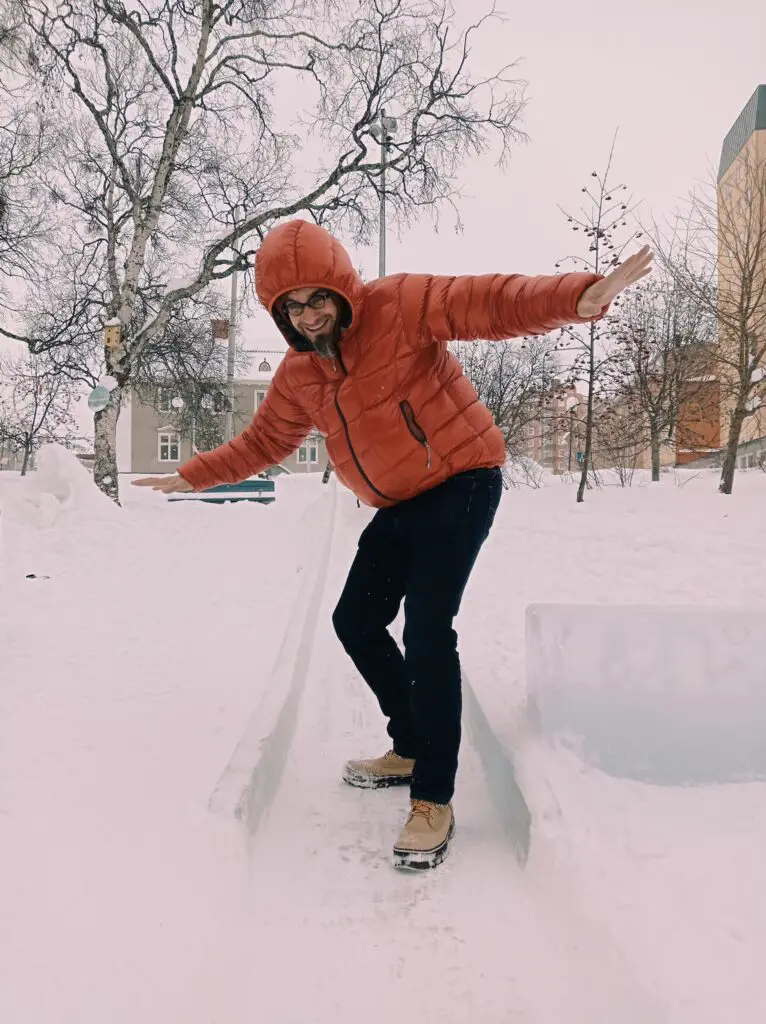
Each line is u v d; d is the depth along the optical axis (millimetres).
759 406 11688
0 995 1464
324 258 2266
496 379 17828
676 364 15695
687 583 5305
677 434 17344
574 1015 1586
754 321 12375
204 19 12477
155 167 14039
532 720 2699
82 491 8656
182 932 1706
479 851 2342
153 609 4957
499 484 2588
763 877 1813
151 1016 1450
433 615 2412
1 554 6559
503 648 3988
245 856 2121
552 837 2064
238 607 5074
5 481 8875
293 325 2426
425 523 2477
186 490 3010
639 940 1577
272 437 2941
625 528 7289
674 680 2451
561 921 1846
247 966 1763
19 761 2559
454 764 2371
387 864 2266
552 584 5535
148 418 47781
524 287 2252
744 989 1412
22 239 14617
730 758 2424
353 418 2469
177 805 2283
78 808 2242
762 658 2441
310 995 1677
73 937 1657
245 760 2547
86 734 2846
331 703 3879
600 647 2480
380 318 2375
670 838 2021
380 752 3230
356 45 12688
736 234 12188
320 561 6703
